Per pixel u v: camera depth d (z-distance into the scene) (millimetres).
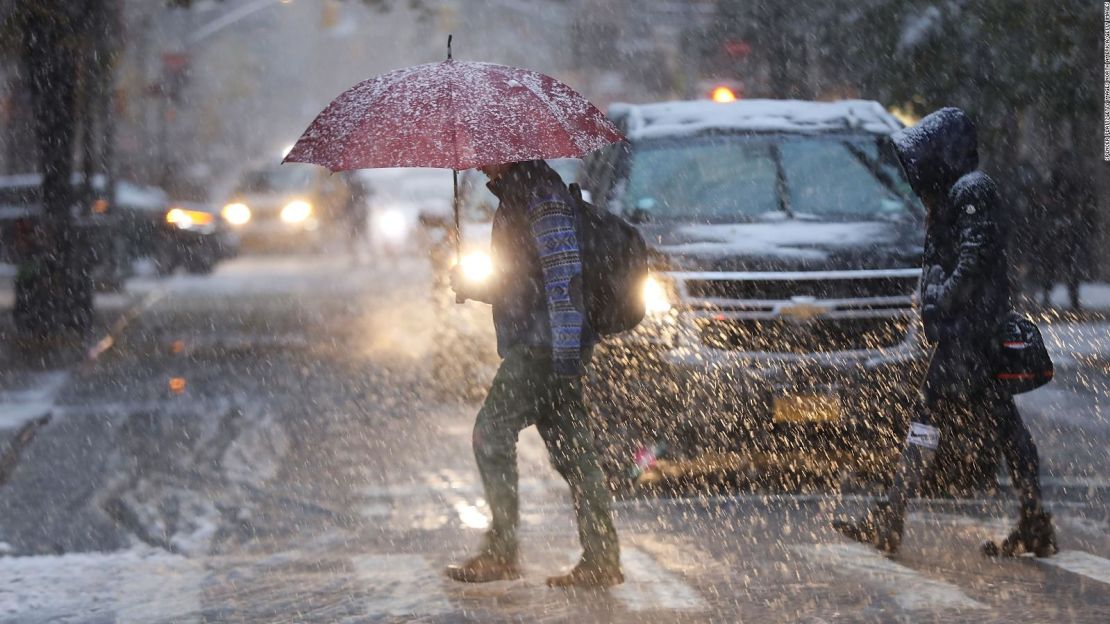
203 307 59812
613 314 17500
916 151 19266
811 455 24422
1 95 80938
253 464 26891
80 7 46688
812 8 49656
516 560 18188
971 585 17844
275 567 19172
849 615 16484
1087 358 40750
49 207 46781
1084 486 24375
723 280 23609
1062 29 40719
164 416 32469
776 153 27453
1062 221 51625
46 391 36281
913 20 42969
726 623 16188
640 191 26797
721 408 23344
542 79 17391
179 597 17641
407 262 90500
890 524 19562
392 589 17812
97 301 62750
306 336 48875
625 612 16625
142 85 98125
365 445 28719
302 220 92438
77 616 16844
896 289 23844
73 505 23625
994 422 19391
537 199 17047
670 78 74188
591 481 17703
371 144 16594
